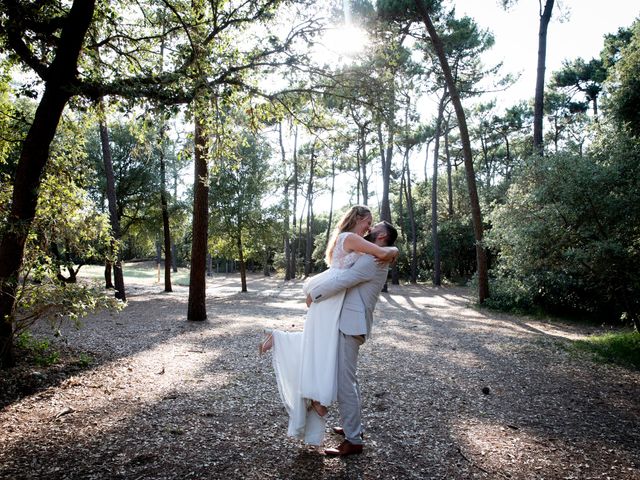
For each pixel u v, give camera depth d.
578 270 8.09
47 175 5.59
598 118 10.45
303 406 2.97
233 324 9.88
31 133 4.75
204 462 2.81
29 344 5.60
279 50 6.04
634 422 3.95
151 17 6.44
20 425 3.37
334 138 7.23
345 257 3.12
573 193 7.63
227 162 6.76
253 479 2.61
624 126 9.17
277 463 2.86
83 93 4.87
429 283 30.28
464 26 17.05
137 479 2.55
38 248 5.11
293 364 3.12
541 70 13.34
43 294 4.38
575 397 4.75
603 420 4.00
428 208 38.41
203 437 3.25
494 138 34.75
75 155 6.13
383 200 21.02
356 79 6.48
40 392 4.21
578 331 10.02
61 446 2.99
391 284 28.98
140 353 6.37
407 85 6.97
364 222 3.31
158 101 4.86
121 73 5.79
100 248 5.88
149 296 17.81
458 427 3.69
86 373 5.00
